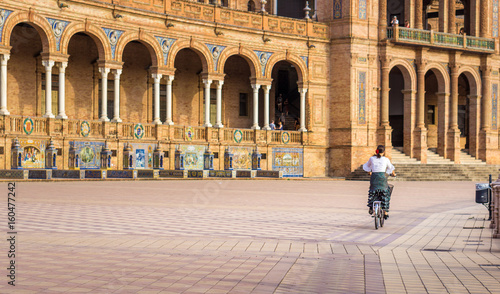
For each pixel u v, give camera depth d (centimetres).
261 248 1199
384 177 1628
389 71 5281
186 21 4338
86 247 1145
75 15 3809
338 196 2770
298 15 5525
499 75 5797
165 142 4222
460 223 1727
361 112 5034
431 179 4919
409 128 5272
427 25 6372
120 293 782
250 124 5156
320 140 5041
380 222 1616
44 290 782
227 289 827
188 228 1475
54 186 2942
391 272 984
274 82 5300
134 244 1200
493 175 5312
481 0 5700
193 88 4812
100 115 4300
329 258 1105
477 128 5669
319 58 5034
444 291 855
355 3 5016
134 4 4109
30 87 3922
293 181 4419
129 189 2883
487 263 1078
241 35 4647
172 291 805
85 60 4203
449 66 5503
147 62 4528
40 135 3597
